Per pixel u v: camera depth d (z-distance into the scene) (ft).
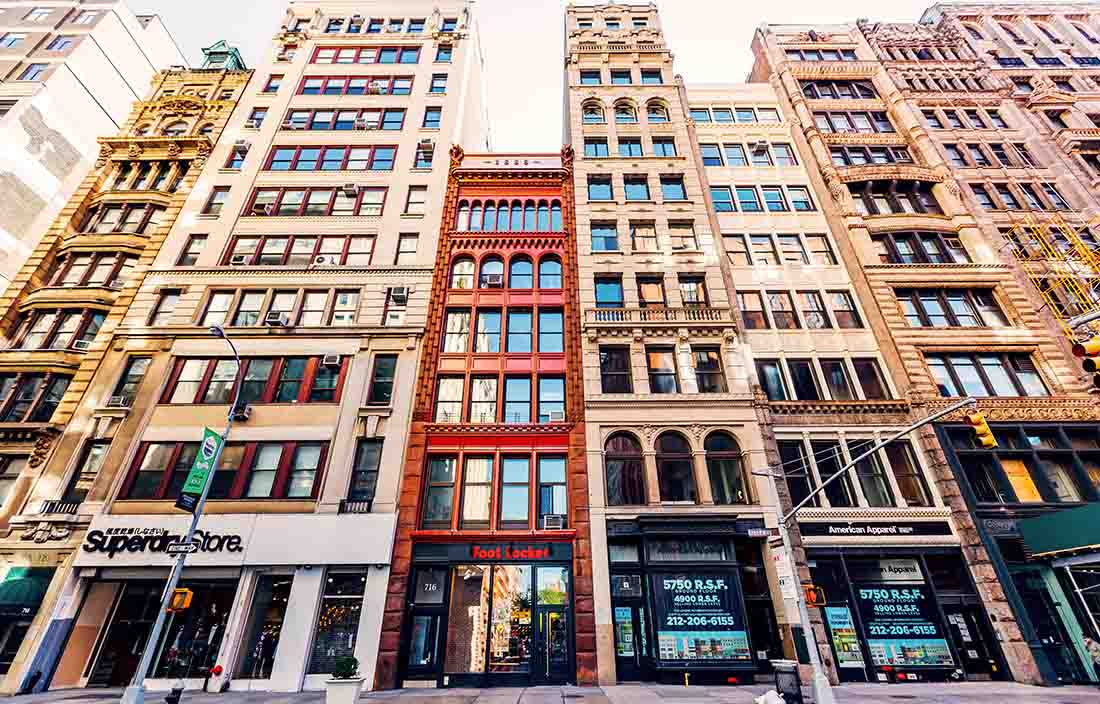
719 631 53.16
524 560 58.39
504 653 55.06
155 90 105.70
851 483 63.00
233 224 83.97
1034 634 52.47
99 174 91.91
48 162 91.76
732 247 83.71
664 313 75.00
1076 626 53.21
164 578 56.29
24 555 56.65
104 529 57.36
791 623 53.88
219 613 56.49
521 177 91.86
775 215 87.20
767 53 112.06
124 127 98.63
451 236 84.02
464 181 90.89
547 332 76.13
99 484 60.70
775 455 63.57
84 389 67.82
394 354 71.61
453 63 109.91
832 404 67.51
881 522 59.36
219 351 70.95
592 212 85.71
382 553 56.39
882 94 103.81
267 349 71.36
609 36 113.09
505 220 88.02
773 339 74.02
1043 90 102.27
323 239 83.41
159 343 71.26
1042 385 69.82
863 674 53.01
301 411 66.85
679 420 66.23
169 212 85.46
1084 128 94.99
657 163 91.66
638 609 56.24
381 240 82.58
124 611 57.06
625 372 71.15
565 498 63.26
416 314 74.74
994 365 71.56
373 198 88.48
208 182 89.25
